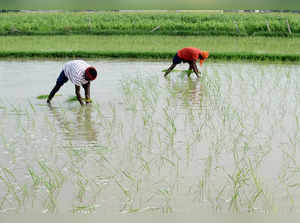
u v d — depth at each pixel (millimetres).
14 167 5441
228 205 4398
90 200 4523
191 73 12898
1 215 4199
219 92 9914
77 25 28391
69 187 4844
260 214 4203
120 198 4570
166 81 11547
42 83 11445
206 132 6906
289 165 5480
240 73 12562
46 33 25922
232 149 6102
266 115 7898
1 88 10711
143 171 5312
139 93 9953
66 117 7918
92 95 9789
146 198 4570
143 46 20422
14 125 7375
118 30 26672
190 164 5535
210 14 31984
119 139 6586
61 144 6352
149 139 6578
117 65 14852
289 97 9328
